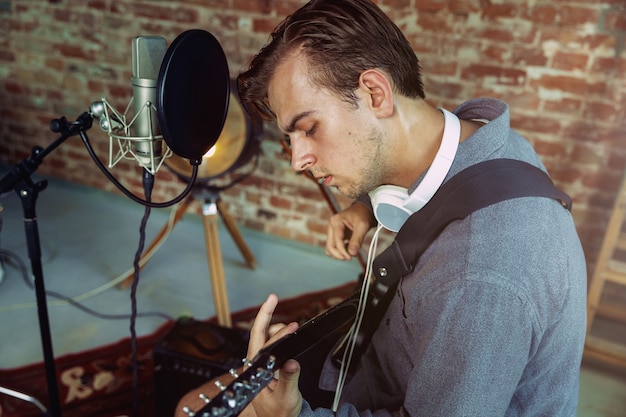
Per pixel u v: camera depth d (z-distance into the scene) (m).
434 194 0.86
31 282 2.54
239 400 0.68
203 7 2.74
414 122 0.86
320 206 2.87
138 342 2.19
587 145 2.25
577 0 2.09
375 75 0.79
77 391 1.92
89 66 3.14
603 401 2.00
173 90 0.88
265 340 0.88
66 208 3.24
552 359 0.82
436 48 2.37
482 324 0.73
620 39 2.07
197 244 2.95
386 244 2.76
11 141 3.58
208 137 0.99
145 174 1.11
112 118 1.05
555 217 0.81
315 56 0.80
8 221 3.04
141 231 1.20
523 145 0.95
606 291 2.46
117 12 2.95
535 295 0.75
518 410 0.87
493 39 2.26
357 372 1.12
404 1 2.37
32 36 3.24
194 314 2.39
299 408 0.83
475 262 0.77
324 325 0.98
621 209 2.02
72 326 2.26
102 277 2.61
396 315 0.96
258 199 3.02
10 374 1.97
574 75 2.19
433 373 0.77
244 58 2.73
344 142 0.83
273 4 2.58
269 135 2.85
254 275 2.70
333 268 2.82
